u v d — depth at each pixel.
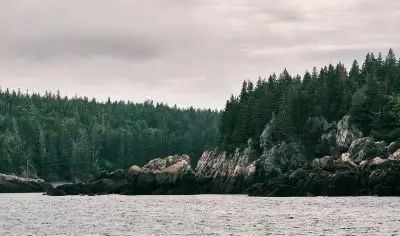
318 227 69.75
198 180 149.88
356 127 145.75
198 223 76.62
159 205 108.94
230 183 147.62
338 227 69.31
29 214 92.94
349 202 102.06
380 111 144.62
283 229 68.62
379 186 113.94
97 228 72.31
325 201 106.06
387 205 95.38
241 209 96.50
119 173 153.88
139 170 148.25
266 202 109.06
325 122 153.62
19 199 135.25
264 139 150.62
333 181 119.06
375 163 118.25
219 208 99.44
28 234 66.88
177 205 108.00
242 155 153.75
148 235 65.44
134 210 98.69
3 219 84.62
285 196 124.25
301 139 152.50
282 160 147.38
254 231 67.44
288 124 151.12
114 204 113.44
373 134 139.00
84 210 100.00
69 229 71.44
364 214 82.81
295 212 88.31
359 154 129.12
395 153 121.75
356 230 66.44
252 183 144.50
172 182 146.50
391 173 113.62
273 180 130.38
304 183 123.12
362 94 149.50
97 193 147.75
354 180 118.19
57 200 129.12
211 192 149.50
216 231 68.06
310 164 131.38
